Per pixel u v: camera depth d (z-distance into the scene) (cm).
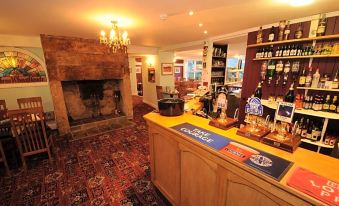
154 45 557
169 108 188
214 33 365
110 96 507
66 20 253
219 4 197
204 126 161
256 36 308
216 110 188
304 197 74
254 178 93
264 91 304
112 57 443
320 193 74
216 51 465
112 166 259
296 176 86
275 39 281
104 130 412
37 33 344
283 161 99
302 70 254
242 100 343
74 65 389
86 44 399
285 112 120
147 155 291
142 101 785
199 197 137
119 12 220
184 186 152
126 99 489
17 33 342
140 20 259
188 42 484
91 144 336
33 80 399
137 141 349
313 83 239
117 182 221
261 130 133
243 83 339
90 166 259
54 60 363
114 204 185
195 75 1314
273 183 83
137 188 210
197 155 130
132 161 272
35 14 223
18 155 272
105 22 265
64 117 388
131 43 506
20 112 234
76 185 216
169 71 648
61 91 379
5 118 303
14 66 374
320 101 232
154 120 179
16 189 210
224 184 112
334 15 223
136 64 1013
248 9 216
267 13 232
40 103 362
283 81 274
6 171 246
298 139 119
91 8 204
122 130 413
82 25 282
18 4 188
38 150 258
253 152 109
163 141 169
